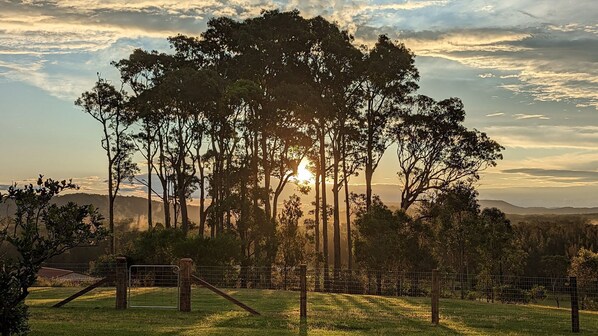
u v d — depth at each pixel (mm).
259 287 42938
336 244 58906
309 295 32000
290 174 59000
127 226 71812
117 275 21562
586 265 48031
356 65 58188
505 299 41188
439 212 58031
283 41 57469
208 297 28109
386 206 49375
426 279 43781
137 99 60812
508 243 50938
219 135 58656
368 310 24375
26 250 11500
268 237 50125
